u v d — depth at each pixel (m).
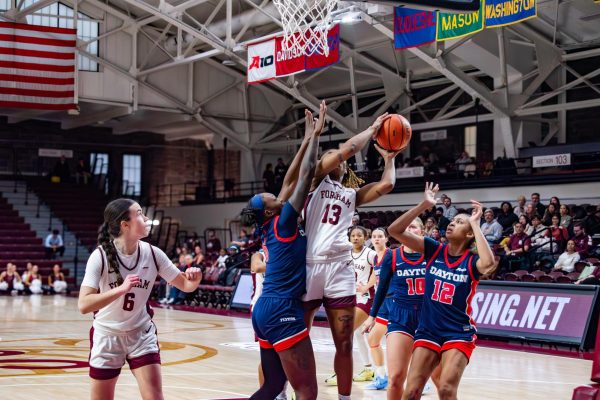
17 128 30.98
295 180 5.52
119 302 4.70
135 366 4.78
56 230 27.38
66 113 28.53
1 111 28.50
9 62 23.36
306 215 5.61
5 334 13.76
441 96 25.20
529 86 21.92
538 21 20.38
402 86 24.89
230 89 28.36
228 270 20.67
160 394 4.76
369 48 23.59
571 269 14.41
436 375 6.06
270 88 28.59
